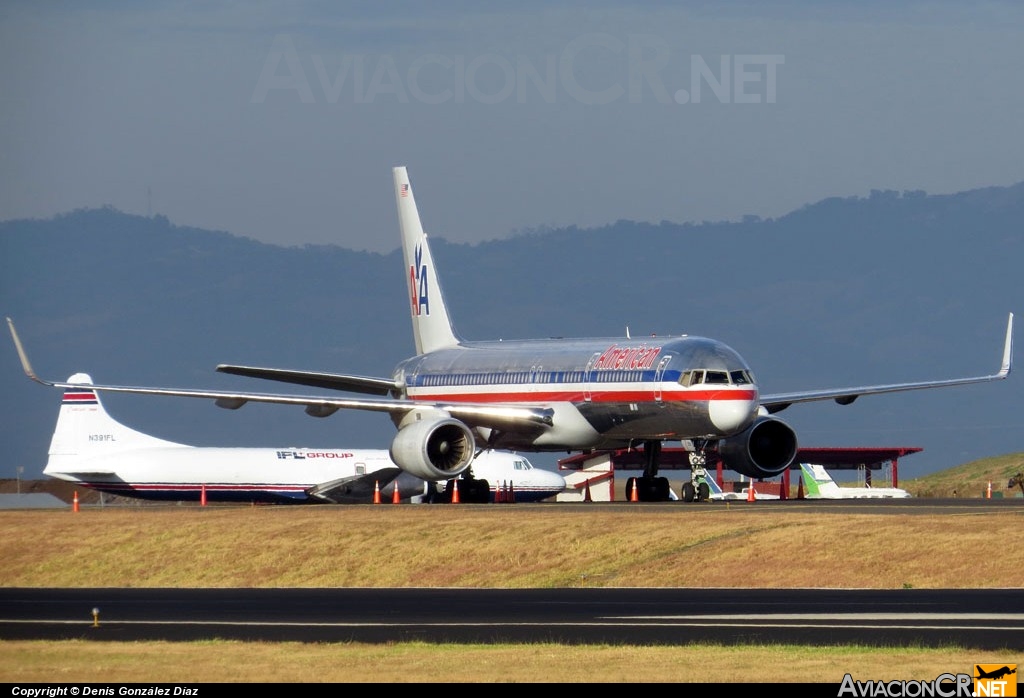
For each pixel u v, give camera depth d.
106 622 130.38
